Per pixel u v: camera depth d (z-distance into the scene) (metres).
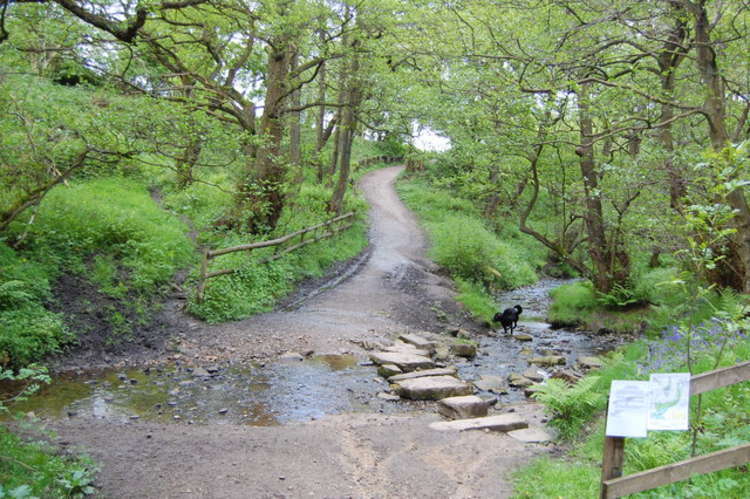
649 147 10.88
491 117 12.19
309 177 34.38
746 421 5.28
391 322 14.27
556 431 6.77
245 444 6.11
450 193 37.91
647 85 10.81
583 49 9.73
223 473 5.32
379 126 17.78
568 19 10.77
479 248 23.08
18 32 10.36
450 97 14.50
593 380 6.79
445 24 13.38
